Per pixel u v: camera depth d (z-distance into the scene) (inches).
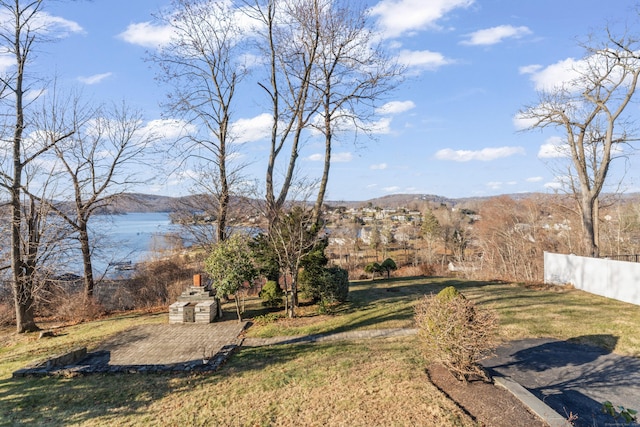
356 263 1866.4
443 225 2080.5
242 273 491.2
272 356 351.3
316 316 495.2
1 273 567.5
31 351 415.2
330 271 533.0
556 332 396.8
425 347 267.6
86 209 693.3
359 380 265.6
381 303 545.6
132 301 732.7
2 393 290.8
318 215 570.3
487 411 213.9
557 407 240.5
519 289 649.6
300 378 283.3
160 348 400.2
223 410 243.0
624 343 357.7
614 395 258.1
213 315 509.0
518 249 1353.3
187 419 234.1
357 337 404.5
